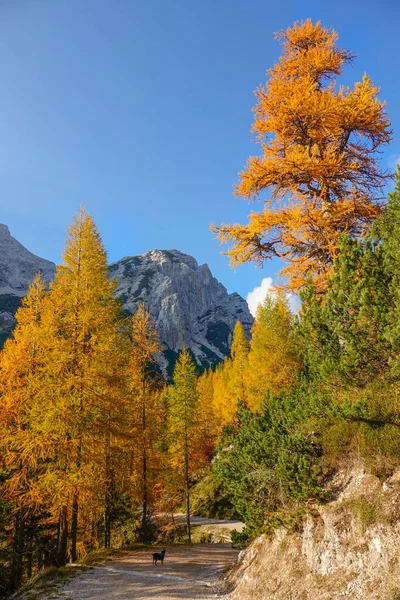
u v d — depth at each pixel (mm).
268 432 9148
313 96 12047
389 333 6730
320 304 8891
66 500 13891
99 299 17109
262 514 9266
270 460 8781
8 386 16438
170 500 26250
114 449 17953
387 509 6496
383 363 7645
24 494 14805
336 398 8406
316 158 13406
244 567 9469
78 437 14539
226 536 25188
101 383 15500
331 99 12086
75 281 16359
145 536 20828
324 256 12430
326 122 12461
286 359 21484
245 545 10758
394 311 7109
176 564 13609
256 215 12422
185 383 27859
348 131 12844
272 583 7770
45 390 14445
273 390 21188
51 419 13812
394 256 7660
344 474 7984
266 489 9242
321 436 8523
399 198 8039
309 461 8250
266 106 13172
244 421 10375
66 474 13922
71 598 9750
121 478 19078
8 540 19031
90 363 15359
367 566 6293
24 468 15086
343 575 6559
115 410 16391
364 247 8555
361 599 5895
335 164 12078
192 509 35375
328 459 8344
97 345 15648
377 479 7156
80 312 15852
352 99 11875
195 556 15414
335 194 13055
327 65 13898
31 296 18438
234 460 9781
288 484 8195
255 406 21922
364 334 7520
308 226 11969
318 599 6453
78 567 13297
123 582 11031
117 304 17812
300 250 12750
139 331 23422
